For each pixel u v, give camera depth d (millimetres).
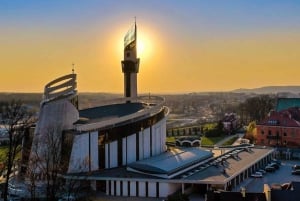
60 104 140000
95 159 139375
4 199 112188
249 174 158750
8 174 113375
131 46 183250
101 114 167375
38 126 140000
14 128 134125
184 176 131625
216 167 146875
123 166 146500
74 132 136000
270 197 92688
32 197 112500
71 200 119562
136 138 152125
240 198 94812
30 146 143125
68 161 133750
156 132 161250
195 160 146875
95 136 139250
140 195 129375
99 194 131000
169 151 168250
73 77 148500
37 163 130750
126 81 186000
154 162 137500
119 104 183750
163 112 169750
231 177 132750
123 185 130500
